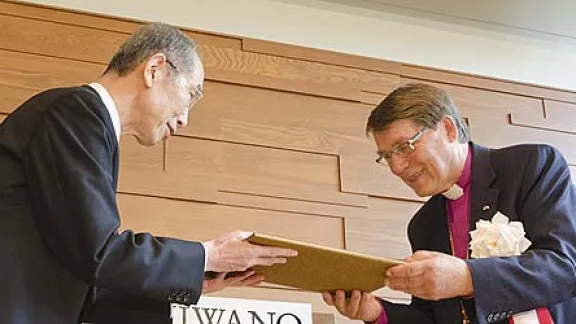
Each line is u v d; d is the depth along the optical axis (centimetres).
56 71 336
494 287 218
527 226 233
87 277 191
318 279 234
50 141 195
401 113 249
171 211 331
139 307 223
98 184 194
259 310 296
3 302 184
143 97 220
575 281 222
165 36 226
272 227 344
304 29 389
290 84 374
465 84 409
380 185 369
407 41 407
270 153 357
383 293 350
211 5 376
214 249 208
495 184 245
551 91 424
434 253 223
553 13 412
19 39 336
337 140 371
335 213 357
